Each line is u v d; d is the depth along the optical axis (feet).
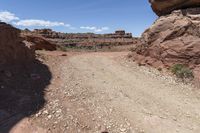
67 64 69.10
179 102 41.01
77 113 33.01
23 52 56.65
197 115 35.88
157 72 61.52
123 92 43.98
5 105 32.86
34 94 38.65
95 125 30.14
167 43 66.23
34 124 29.25
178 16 69.77
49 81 47.52
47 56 78.07
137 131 29.35
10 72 44.91
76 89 43.32
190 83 53.31
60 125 29.60
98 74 57.31
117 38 350.43
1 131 26.94
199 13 71.67
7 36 50.26
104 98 39.65
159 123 31.89
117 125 30.50
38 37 113.19
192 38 63.31
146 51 72.02
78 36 333.83
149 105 38.47
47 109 33.53
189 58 60.95
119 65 70.44
